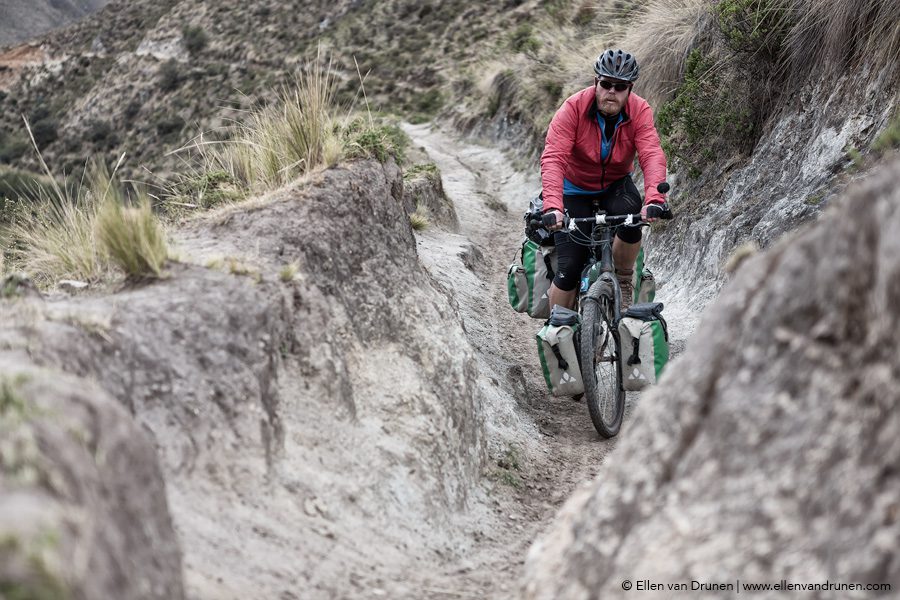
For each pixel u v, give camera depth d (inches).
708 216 327.0
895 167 76.4
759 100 335.3
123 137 2197.3
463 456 169.9
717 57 362.3
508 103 877.8
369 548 125.3
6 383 78.5
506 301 341.7
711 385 88.0
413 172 460.4
